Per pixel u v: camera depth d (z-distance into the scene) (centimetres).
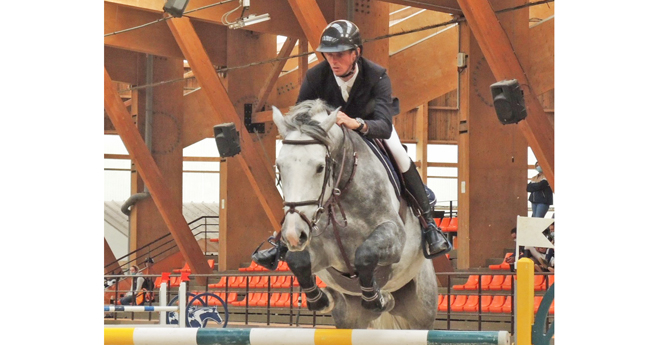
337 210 441
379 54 1723
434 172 3419
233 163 2336
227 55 2216
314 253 442
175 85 2566
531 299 411
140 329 441
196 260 2152
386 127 475
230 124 1510
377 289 431
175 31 1750
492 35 1290
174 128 2558
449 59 1977
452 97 3164
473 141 1717
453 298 1566
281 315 1859
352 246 449
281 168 414
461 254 1716
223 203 2339
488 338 382
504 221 1730
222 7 1802
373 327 583
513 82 1075
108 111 2022
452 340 390
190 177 3675
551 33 1623
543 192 1501
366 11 1719
